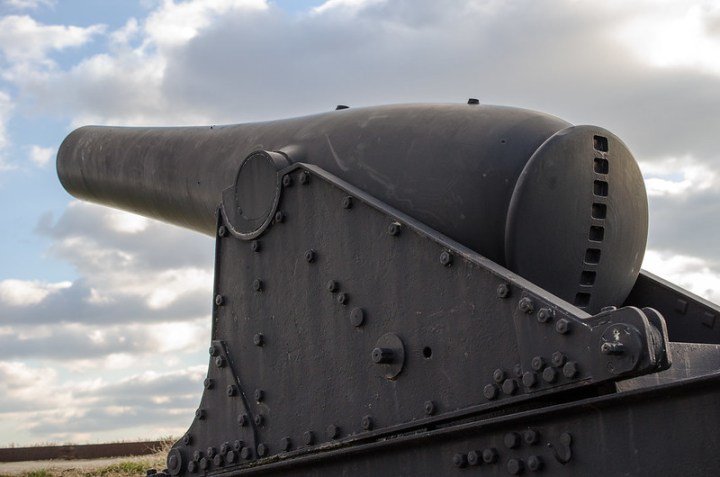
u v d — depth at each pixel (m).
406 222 4.55
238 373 5.44
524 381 3.92
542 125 5.00
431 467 4.21
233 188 5.60
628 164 5.03
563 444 3.74
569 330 3.80
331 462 4.66
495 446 3.97
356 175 5.18
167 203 7.07
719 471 3.30
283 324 5.18
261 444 5.22
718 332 5.32
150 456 12.54
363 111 5.58
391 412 4.52
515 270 4.62
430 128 5.14
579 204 4.79
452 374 4.27
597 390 3.86
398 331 4.54
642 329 3.56
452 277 4.32
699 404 3.37
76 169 7.91
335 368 4.84
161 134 7.32
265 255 5.34
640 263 5.25
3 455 12.98
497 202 4.73
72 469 11.38
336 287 4.87
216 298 5.64
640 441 3.52
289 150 5.50
